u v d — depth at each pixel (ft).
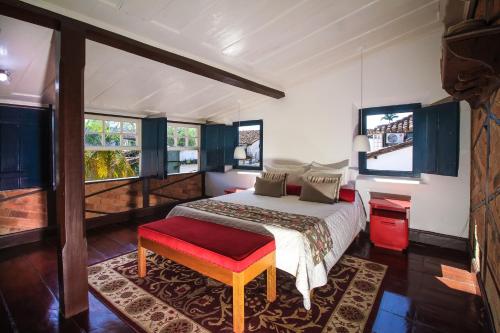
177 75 11.41
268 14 7.90
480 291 7.70
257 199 12.28
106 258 10.32
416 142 11.90
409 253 10.66
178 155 18.57
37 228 12.27
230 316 6.82
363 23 9.40
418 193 11.71
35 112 12.19
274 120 16.19
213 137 19.04
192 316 6.81
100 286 8.24
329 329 6.28
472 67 4.94
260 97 16.14
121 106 13.94
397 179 12.48
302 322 6.54
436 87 11.11
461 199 10.69
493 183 6.06
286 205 11.06
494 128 5.97
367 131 13.66
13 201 11.62
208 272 6.98
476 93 6.66
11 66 8.64
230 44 9.42
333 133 13.91
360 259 10.16
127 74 10.51
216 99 15.42
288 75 13.42
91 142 14.15
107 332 6.23
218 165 18.99
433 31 10.90
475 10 5.40
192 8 7.11
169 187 17.88
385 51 12.17
